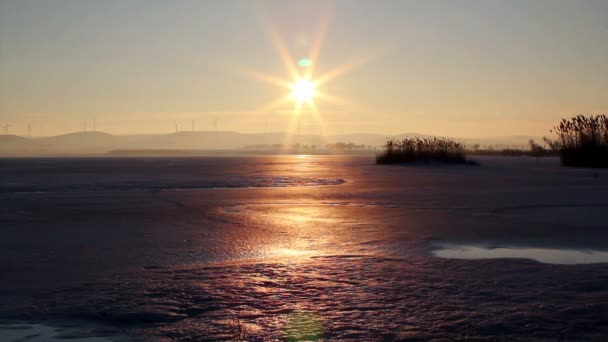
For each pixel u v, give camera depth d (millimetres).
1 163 71000
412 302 6184
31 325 5570
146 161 80188
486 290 6656
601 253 9000
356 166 50125
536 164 49625
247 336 5184
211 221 13211
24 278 7500
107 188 24156
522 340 4965
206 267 8109
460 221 12945
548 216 13648
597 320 5477
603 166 41219
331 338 5102
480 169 40250
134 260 8680
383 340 5027
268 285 7020
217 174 36562
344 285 6977
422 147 50531
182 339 5137
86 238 10805
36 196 20250
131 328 5457
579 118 43594
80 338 5195
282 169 44688
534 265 8070
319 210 15414
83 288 6934
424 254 9016
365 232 11406
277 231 11617
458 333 5164
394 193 20719
